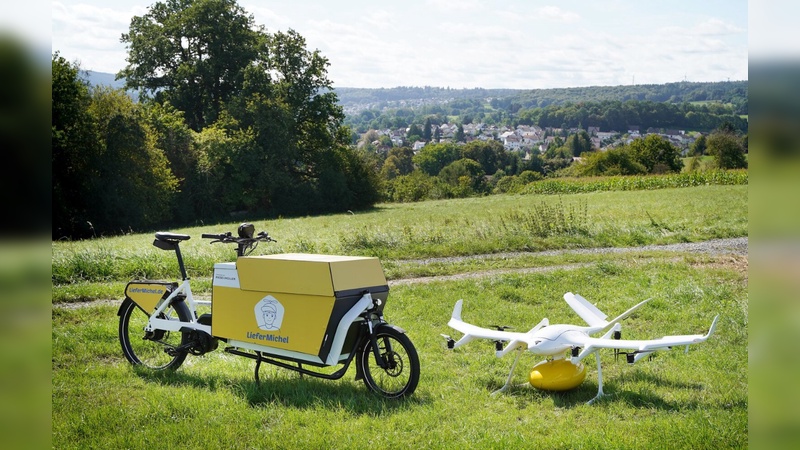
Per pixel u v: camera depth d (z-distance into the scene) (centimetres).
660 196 4894
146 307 738
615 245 2203
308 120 7056
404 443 507
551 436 520
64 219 4716
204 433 527
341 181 6850
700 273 1488
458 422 560
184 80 6525
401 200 8888
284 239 2338
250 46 6750
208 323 706
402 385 672
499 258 1864
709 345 856
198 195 6091
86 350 802
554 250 2064
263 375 705
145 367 729
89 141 4866
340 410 584
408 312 1081
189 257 1622
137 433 528
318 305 615
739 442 498
